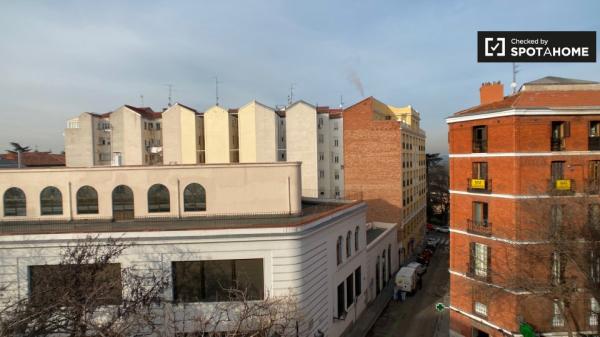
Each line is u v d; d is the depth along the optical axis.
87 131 61.47
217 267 17.50
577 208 20.27
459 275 24.52
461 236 24.47
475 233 23.38
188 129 56.12
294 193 20.84
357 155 45.78
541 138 21.16
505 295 21.50
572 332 20.55
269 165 20.73
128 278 16.08
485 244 22.91
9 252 16.58
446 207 75.81
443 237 62.09
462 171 24.41
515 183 21.06
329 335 21.73
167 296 17.02
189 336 16.28
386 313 30.17
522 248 20.83
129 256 16.91
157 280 16.69
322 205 27.27
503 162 21.77
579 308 20.83
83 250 14.74
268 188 20.81
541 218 20.55
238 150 56.94
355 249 27.56
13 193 20.39
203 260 17.25
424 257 44.75
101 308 14.93
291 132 53.84
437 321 28.36
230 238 17.23
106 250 16.45
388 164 44.81
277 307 16.41
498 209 22.09
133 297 15.52
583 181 21.17
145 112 62.75
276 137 53.97
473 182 23.44
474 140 23.73
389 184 44.84
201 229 17.05
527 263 20.89
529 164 21.14
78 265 14.29
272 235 17.48
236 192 20.70
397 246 43.78
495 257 22.23
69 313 12.91
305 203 28.45
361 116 45.59
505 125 21.56
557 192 20.64
